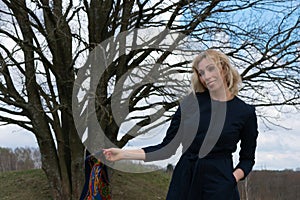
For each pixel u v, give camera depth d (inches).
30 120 349.1
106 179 121.0
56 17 311.0
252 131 96.6
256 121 97.0
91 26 319.0
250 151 98.0
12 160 730.2
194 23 311.7
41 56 303.9
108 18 321.7
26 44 297.3
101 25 318.3
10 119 339.6
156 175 522.3
